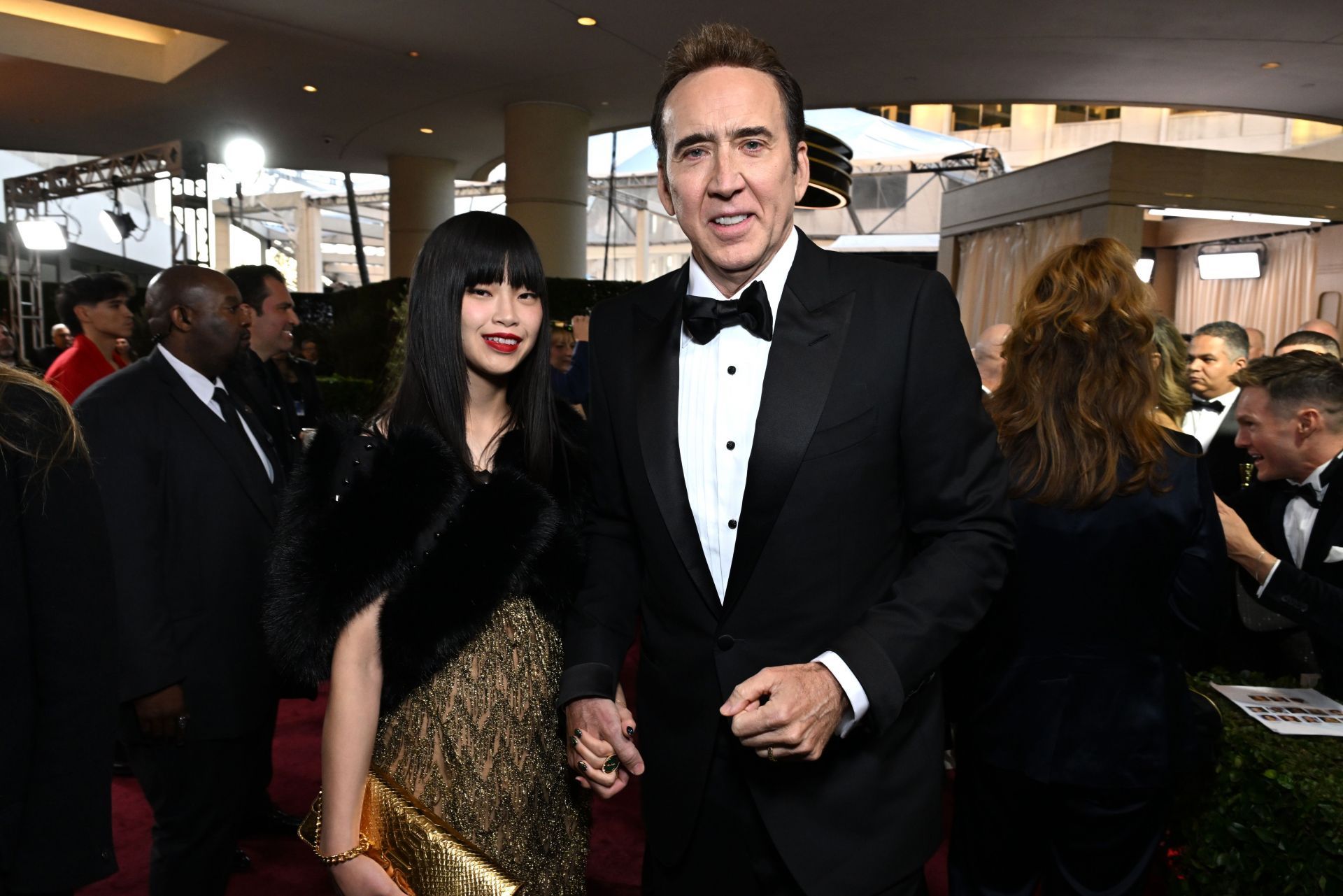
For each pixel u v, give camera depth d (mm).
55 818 1036
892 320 1234
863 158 13086
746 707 1046
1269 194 6547
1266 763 1545
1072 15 7676
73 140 13047
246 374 2703
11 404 1033
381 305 11305
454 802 1235
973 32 8109
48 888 1025
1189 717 1503
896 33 8164
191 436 1957
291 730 3426
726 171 1202
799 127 1283
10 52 9367
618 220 18422
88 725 1068
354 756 1195
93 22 9820
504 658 1272
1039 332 1534
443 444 1243
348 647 1182
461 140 12695
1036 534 1472
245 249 24391
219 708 1910
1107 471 1424
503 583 1237
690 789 1273
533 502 1279
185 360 2027
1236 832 1588
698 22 8039
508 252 1303
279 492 2129
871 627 1123
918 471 1231
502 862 1260
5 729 1000
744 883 1284
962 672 1575
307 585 1163
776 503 1200
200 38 9305
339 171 14805
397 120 11734
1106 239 1567
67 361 3725
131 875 2457
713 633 1257
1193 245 9836
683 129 1225
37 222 10523
